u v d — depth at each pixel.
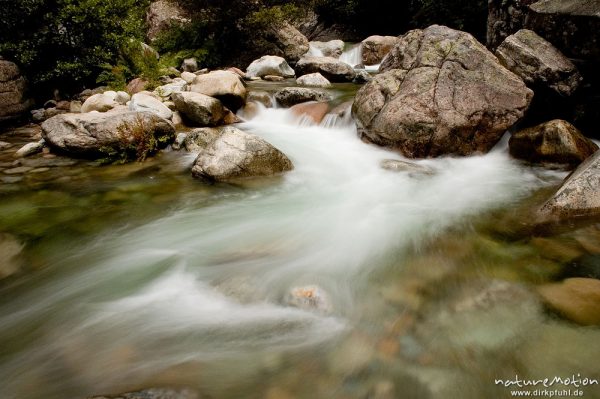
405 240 3.85
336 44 17.55
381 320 2.74
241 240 3.97
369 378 2.28
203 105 7.30
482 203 4.57
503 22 7.91
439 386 2.20
